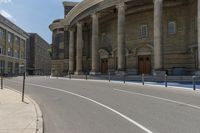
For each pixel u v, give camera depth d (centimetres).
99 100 1639
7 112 1208
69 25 5903
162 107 1333
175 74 3916
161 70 3584
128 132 845
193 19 3919
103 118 1085
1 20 8200
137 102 1521
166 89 2306
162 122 984
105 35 5156
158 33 3616
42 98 1820
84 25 5578
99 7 4459
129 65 4575
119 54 4016
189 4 4047
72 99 1728
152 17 4356
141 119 1045
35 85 3073
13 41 9444
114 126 935
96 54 4550
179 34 4156
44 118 1106
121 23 4047
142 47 4447
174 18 4197
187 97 1733
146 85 2770
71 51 5744
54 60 6906
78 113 1216
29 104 1476
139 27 4494
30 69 12519
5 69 8600
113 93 2008
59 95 1988
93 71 4525
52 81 3825
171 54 4188
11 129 873
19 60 10112
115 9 4444
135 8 4447
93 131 870
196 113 1163
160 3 3653
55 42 6912
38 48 13412
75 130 890
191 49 3956
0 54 8200
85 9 4838
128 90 2222
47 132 870
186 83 2920
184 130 857
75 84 3028
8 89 2558
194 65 3906
